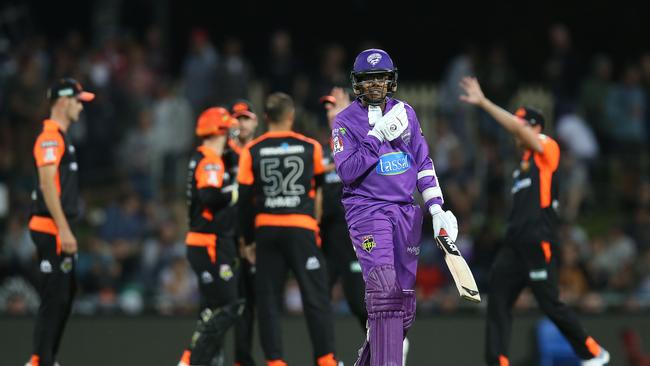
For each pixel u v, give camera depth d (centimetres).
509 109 5719
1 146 5341
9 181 5184
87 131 5569
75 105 2981
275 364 2947
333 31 7375
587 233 5575
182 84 5975
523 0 7325
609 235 5166
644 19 7312
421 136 2453
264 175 2962
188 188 3062
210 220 3019
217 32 7394
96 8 7344
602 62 6159
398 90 5650
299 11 7381
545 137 3089
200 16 7375
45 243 2897
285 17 7388
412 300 2397
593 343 3069
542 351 3528
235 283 3033
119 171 5519
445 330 3616
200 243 3019
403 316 2356
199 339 3000
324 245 3145
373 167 2392
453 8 7362
